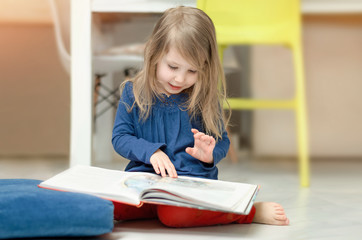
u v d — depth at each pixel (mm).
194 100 1176
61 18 1908
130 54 1907
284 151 2773
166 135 1190
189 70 1121
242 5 1837
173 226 1019
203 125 1228
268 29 1855
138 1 1547
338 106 2799
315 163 2562
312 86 2793
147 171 1148
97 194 947
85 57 1550
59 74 2828
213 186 1003
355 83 2787
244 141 3029
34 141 2844
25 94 2832
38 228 856
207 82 1189
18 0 2676
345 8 1904
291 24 1854
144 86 1186
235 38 1861
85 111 1554
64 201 887
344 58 2783
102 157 2504
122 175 1056
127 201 921
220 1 1824
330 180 1953
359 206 1324
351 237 960
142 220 1118
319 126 2807
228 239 930
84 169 1093
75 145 1556
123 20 2264
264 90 2756
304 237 956
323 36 2771
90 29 1545
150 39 1175
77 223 878
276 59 2742
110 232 927
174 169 1080
